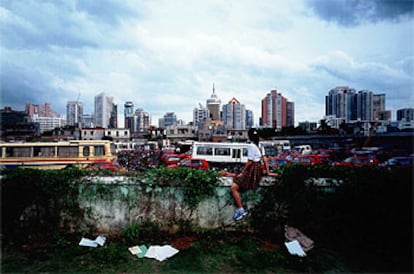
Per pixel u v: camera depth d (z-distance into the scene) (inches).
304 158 962.1
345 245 175.9
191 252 164.6
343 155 1472.7
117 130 3260.3
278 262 155.8
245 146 1031.0
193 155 1024.9
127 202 191.9
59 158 644.7
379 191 171.2
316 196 182.2
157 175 192.2
